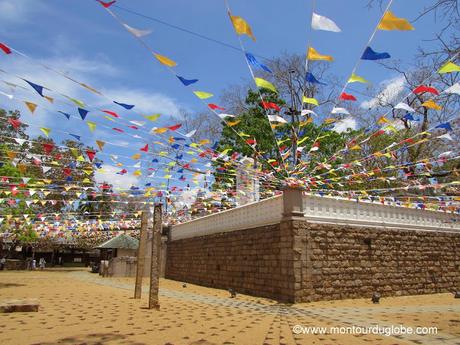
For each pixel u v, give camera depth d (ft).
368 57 14.94
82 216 71.56
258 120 67.62
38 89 17.30
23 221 60.18
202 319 26.21
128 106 17.89
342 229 40.98
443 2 20.57
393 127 25.94
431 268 46.70
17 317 25.50
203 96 17.79
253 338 20.10
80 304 33.17
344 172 50.21
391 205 45.88
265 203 43.96
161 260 77.00
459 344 19.86
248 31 13.62
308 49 15.14
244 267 46.55
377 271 42.09
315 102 20.39
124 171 35.68
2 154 40.04
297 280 37.04
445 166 49.90
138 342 18.34
